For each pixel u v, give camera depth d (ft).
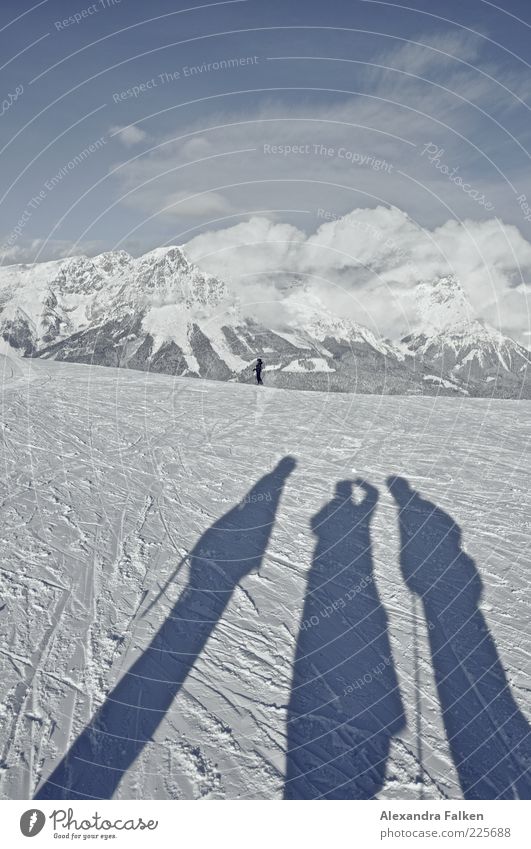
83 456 28.43
